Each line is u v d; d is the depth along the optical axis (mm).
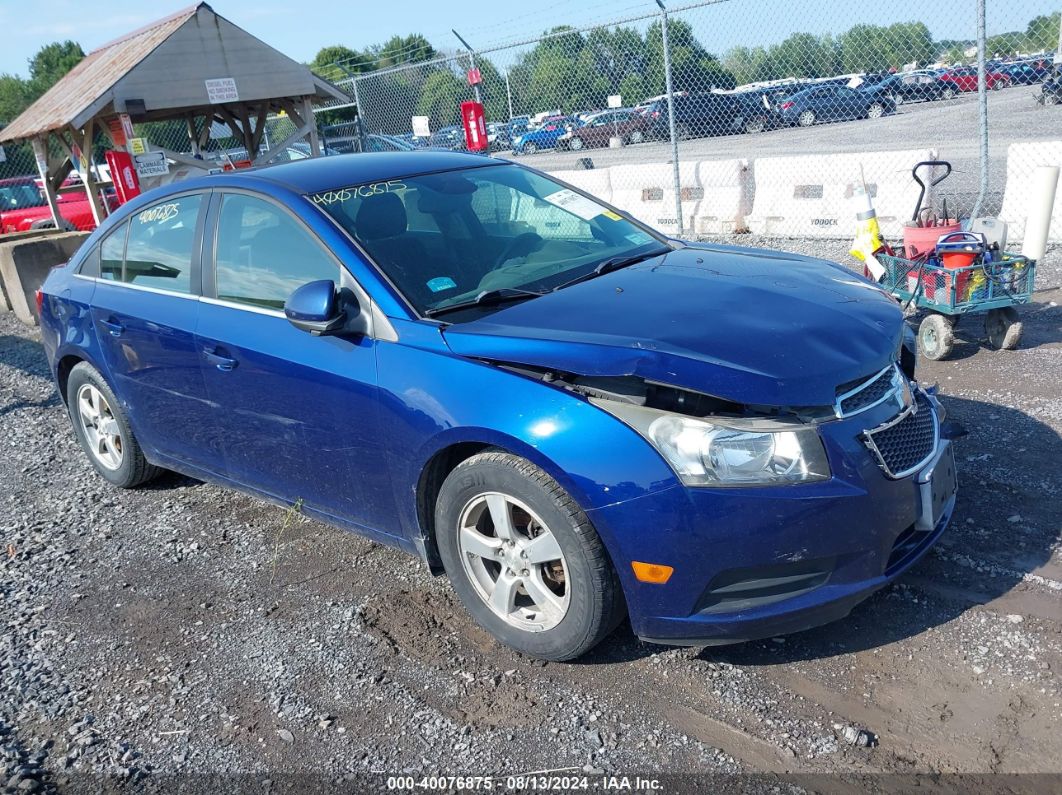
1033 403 4816
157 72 11539
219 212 3936
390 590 3656
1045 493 3816
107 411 4828
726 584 2678
